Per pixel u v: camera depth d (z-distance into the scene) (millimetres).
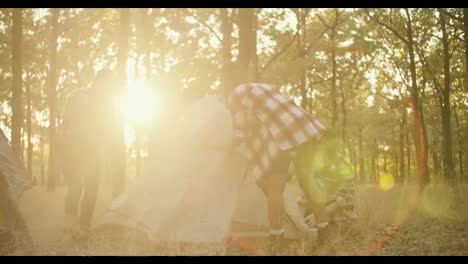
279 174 4492
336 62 28969
